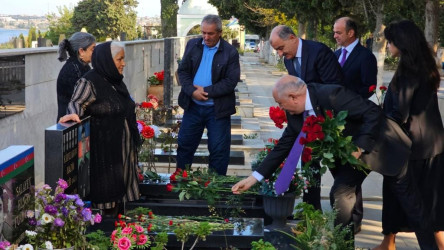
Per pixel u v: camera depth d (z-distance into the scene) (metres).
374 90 6.55
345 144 4.47
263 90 21.64
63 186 4.11
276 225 5.69
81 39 5.99
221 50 6.75
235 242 5.12
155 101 9.84
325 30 37.25
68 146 4.68
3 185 3.51
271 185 5.64
